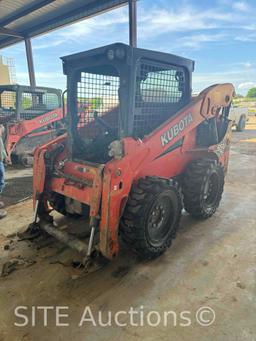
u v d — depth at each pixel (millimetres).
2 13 7535
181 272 2387
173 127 2721
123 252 2686
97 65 2410
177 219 2748
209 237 2988
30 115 6406
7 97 6492
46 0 6746
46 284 2234
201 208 3262
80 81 2682
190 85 3025
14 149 6117
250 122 16719
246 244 2840
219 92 3297
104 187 2186
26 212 3672
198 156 3426
